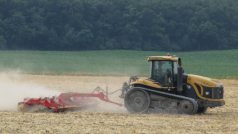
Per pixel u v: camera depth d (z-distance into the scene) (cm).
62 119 4644
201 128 4312
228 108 5962
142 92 5256
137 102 5266
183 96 5247
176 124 4484
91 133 3994
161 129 4219
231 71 16525
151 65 5366
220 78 11850
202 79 5331
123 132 4050
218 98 5341
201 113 5434
